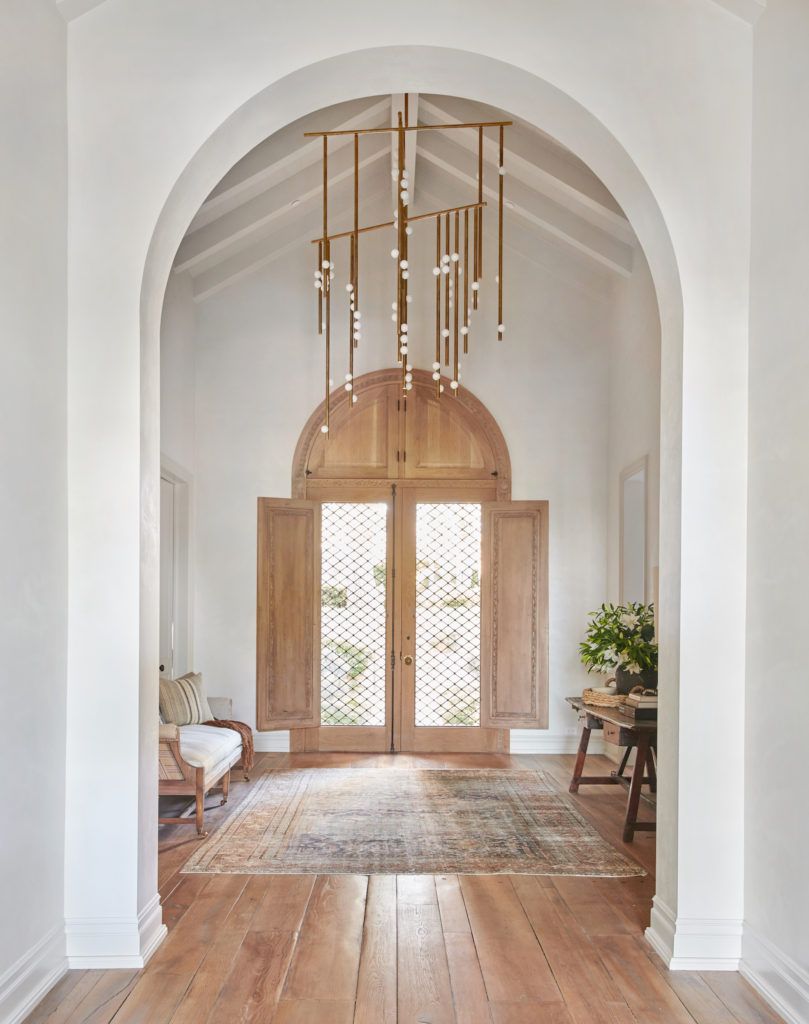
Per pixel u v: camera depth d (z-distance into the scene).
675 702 3.69
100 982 3.38
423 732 8.23
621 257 7.43
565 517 8.32
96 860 3.55
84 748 3.59
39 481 3.38
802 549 3.19
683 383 3.71
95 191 3.72
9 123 3.17
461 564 8.34
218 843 5.25
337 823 5.70
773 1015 3.16
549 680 8.26
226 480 8.23
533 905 4.24
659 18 3.80
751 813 3.55
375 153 7.18
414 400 8.36
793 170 3.34
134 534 3.65
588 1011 3.17
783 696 3.30
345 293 8.29
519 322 8.38
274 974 3.45
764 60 3.64
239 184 6.46
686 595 3.67
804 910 3.09
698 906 3.59
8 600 3.10
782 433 3.37
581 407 8.36
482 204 5.56
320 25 3.79
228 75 3.77
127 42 3.76
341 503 8.35
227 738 6.25
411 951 3.68
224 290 8.32
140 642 3.65
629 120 3.78
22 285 3.26
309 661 8.12
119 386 3.68
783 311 3.40
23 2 3.30
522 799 6.39
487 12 3.80
